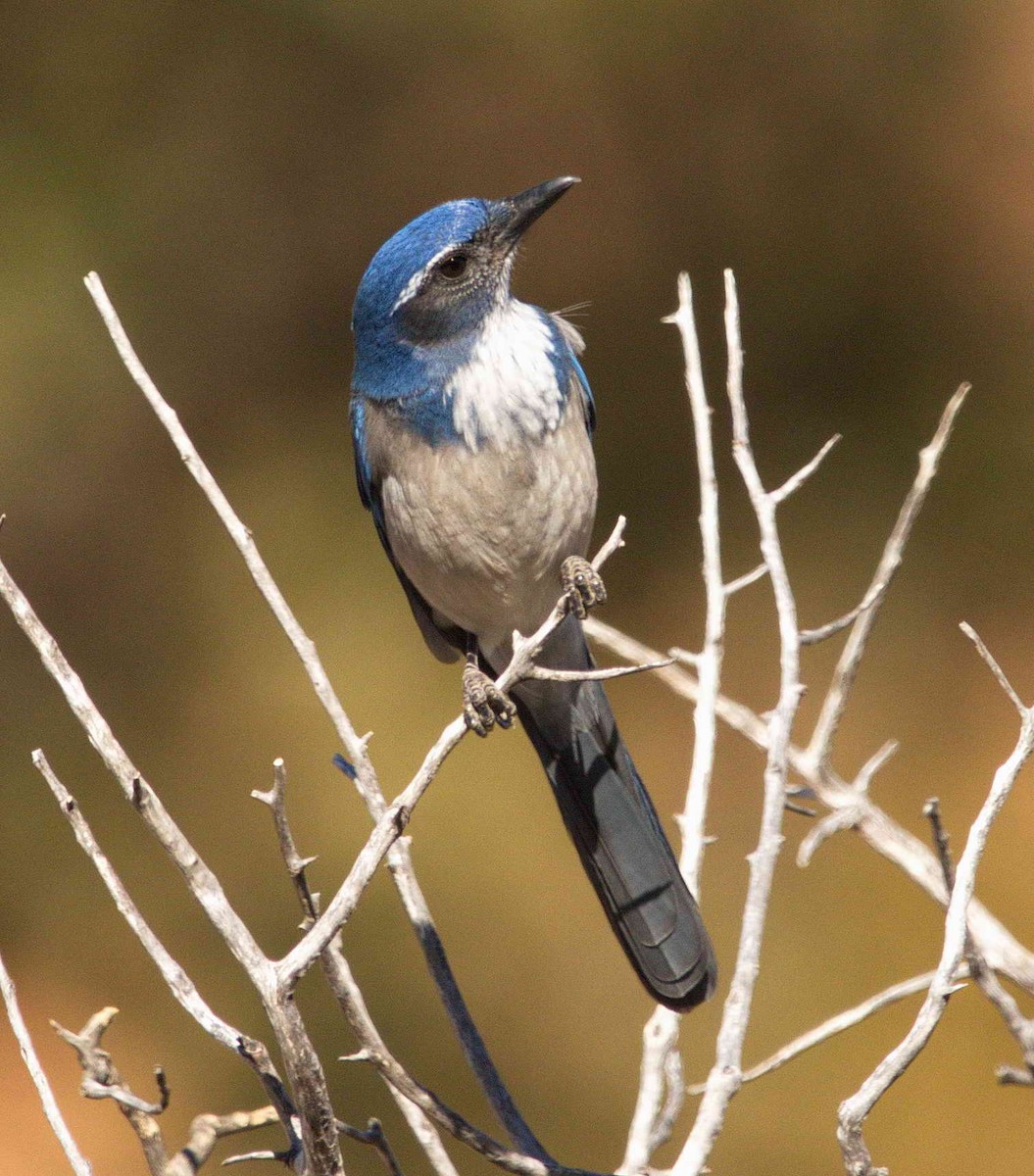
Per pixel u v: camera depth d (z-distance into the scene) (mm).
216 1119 4961
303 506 15336
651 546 15266
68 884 13727
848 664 6141
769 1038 11719
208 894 4305
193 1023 12797
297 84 16625
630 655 6656
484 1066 5441
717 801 13562
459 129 16453
